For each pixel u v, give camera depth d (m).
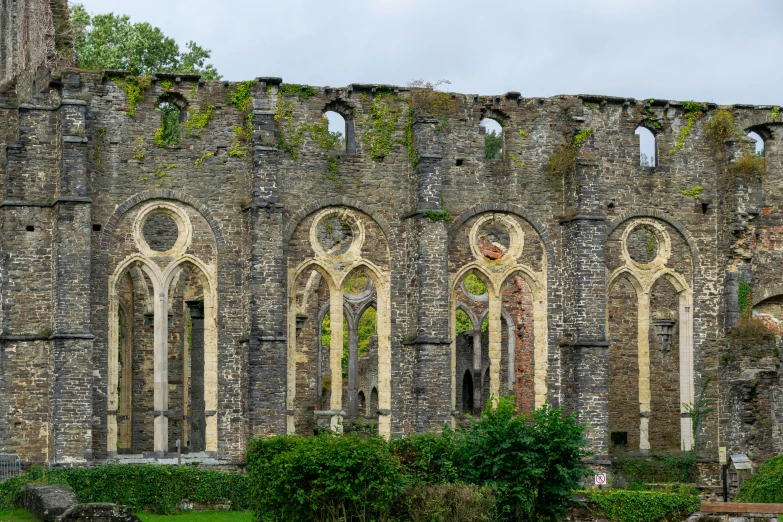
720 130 62.78
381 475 42.53
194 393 63.75
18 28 62.03
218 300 57.34
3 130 56.66
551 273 61.09
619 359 66.44
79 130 55.06
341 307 58.66
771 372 59.88
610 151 62.00
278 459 42.88
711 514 49.25
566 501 47.81
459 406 76.50
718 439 62.06
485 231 70.69
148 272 56.75
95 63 82.69
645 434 61.78
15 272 54.97
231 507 52.78
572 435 46.72
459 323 87.94
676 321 66.38
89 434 54.03
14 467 53.66
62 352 53.97
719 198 63.12
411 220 59.12
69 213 54.53
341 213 59.12
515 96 61.25
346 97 59.53
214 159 57.81
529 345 68.31
